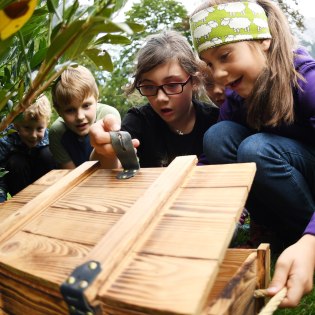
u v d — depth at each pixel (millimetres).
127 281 288
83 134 950
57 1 334
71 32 296
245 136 709
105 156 521
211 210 339
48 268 333
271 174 614
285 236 698
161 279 281
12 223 422
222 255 297
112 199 406
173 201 368
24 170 992
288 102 596
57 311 334
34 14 394
